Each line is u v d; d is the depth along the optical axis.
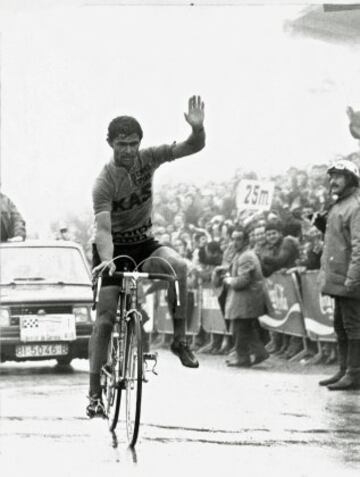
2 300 13.52
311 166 17.09
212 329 16.31
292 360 13.85
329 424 8.88
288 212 14.66
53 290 14.06
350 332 11.18
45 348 13.54
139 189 7.94
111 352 8.27
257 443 8.03
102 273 7.95
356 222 11.13
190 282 16.91
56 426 9.06
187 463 7.29
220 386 11.81
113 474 6.95
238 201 16.75
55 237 23.92
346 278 11.23
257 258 13.85
